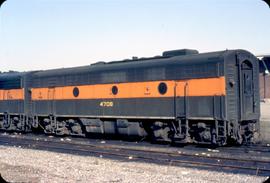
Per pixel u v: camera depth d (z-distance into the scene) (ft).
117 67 73.72
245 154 55.11
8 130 106.01
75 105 82.02
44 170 45.85
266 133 68.64
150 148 63.98
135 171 44.65
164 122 68.08
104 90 75.82
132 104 70.79
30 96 95.20
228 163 48.83
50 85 88.22
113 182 38.75
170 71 65.31
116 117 73.51
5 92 101.35
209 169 45.50
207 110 60.59
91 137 86.89
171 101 65.10
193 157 53.78
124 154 57.62
